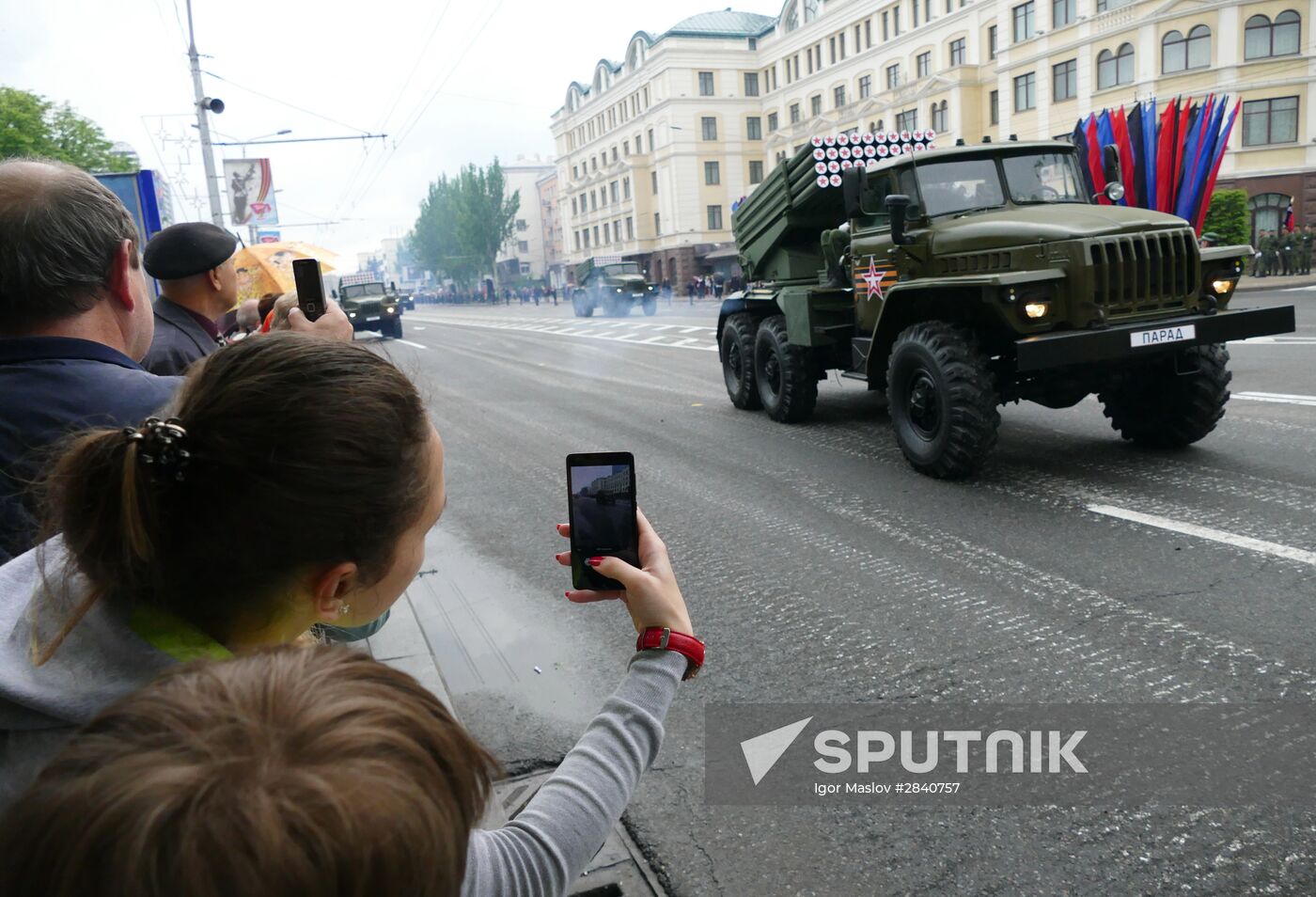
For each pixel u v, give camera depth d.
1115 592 4.10
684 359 15.51
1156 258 5.62
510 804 2.80
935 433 6.22
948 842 2.49
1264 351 10.72
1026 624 3.85
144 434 0.89
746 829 2.61
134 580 0.90
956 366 5.91
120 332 1.68
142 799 0.56
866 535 5.23
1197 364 6.07
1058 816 2.55
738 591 4.52
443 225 89.19
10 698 0.88
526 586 4.79
